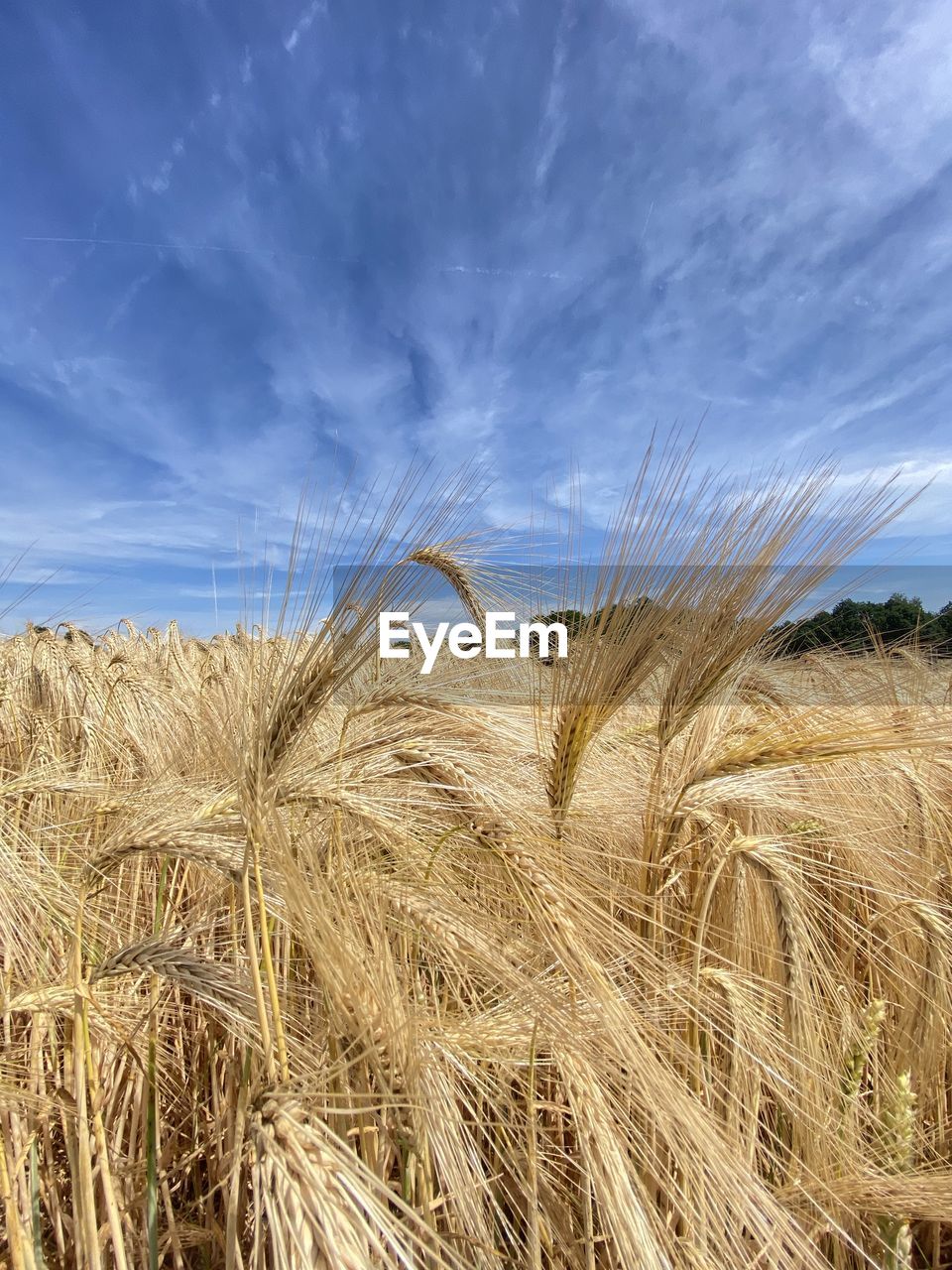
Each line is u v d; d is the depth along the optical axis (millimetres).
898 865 3967
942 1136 3102
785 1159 2938
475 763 2670
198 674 8547
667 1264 1769
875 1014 2676
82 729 5535
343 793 2291
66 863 3305
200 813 2383
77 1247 2162
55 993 2332
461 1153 2023
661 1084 1801
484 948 2057
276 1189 1385
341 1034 1887
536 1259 2053
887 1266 2393
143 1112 2865
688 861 3533
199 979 1957
